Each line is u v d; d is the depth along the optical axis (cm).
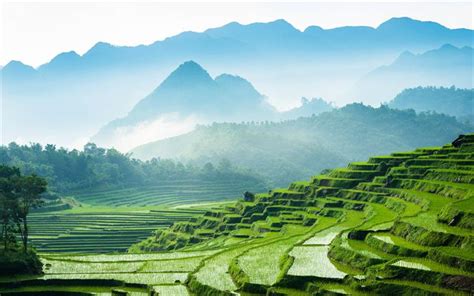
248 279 9025
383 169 18562
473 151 17175
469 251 8250
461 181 14175
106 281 10100
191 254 12788
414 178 16162
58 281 10125
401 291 7462
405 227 10200
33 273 10700
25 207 11675
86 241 19138
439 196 13562
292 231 14950
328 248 10869
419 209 12569
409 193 14475
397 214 13275
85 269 11200
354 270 8969
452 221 9775
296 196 19912
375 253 9406
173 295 9088
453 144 18300
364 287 7825
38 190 11769
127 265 11556
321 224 14900
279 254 11050
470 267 7631
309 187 19950
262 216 19150
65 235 19775
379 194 16325
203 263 11056
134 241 19838
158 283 9919
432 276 7594
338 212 16262
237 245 13788
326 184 19350
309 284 8338
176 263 11638
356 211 15912
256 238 15562
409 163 17425
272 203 19988
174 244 18662
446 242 8856
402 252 9069
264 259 10600
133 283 9900
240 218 19662
